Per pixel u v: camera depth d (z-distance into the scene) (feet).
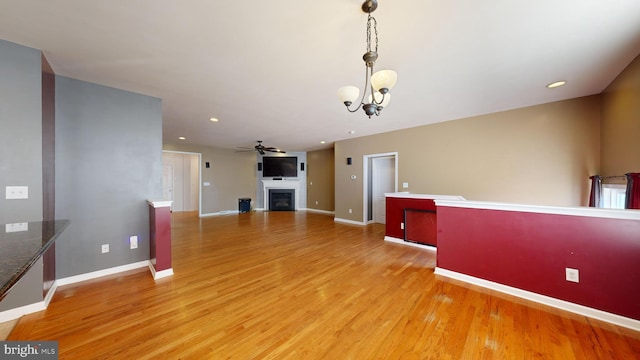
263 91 9.66
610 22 5.45
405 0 4.79
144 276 9.02
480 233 8.39
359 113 12.76
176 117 13.47
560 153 10.97
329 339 5.48
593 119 10.17
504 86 9.27
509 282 7.75
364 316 6.42
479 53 6.87
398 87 9.35
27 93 6.42
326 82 8.82
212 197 25.21
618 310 6.08
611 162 9.09
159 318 6.27
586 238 6.57
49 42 6.22
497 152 12.73
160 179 10.33
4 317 6.05
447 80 8.69
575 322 6.15
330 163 26.35
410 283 8.52
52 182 7.88
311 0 4.77
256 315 6.45
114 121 9.23
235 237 15.39
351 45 6.46
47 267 7.13
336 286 8.25
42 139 7.14
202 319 6.24
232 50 6.68
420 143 15.74
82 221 8.57
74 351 5.02
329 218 22.94
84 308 6.72
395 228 14.26
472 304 7.06
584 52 6.81
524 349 5.16
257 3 4.85
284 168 28.37
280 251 12.35
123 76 8.24
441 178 14.80
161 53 6.81
